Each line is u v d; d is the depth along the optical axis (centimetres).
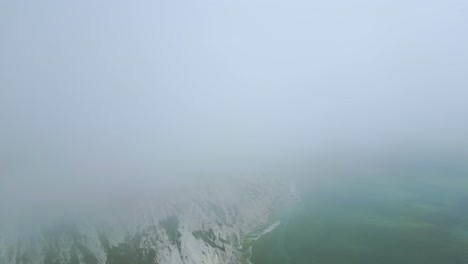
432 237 5144
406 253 4778
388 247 4997
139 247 4334
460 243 4897
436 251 4756
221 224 5491
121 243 4356
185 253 4425
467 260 4469
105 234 4425
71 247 4072
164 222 4931
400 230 5481
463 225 5434
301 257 4922
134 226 4712
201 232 5025
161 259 4219
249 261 4891
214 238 5059
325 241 5344
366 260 4716
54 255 3906
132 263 4047
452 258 4547
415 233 5319
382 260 4681
